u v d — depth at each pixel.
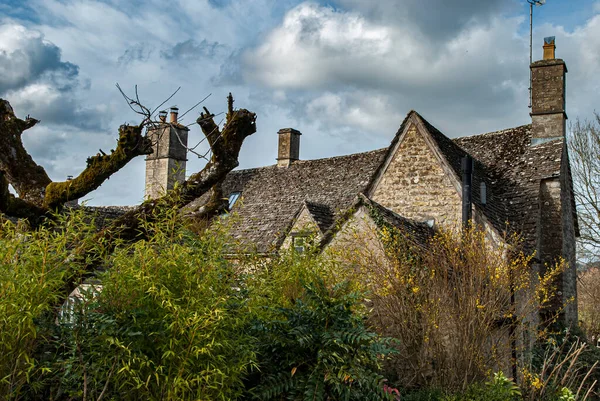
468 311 9.09
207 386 5.28
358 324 6.82
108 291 5.35
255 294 6.42
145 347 5.23
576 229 18.02
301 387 6.19
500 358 9.92
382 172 14.05
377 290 9.14
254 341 6.39
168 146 23.45
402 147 13.90
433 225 13.16
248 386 6.55
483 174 15.48
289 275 8.08
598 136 25.08
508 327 10.38
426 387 8.55
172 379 5.16
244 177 23.25
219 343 5.20
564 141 16.25
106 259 5.71
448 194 13.24
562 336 14.13
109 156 7.94
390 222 10.72
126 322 5.16
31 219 7.68
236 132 8.23
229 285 6.00
